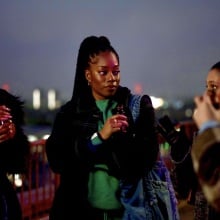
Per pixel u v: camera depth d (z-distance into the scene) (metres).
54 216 3.18
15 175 3.66
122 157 3.02
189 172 3.30
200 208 3.30
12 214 3.26
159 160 3.16
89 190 3.10
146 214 3.04
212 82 3.22
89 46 3.14
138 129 3.03
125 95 3.14
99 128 3.11
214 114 2.08
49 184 6.73
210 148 1.97
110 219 3.13
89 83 3.17
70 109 3.18
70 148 3.09
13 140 3.28
